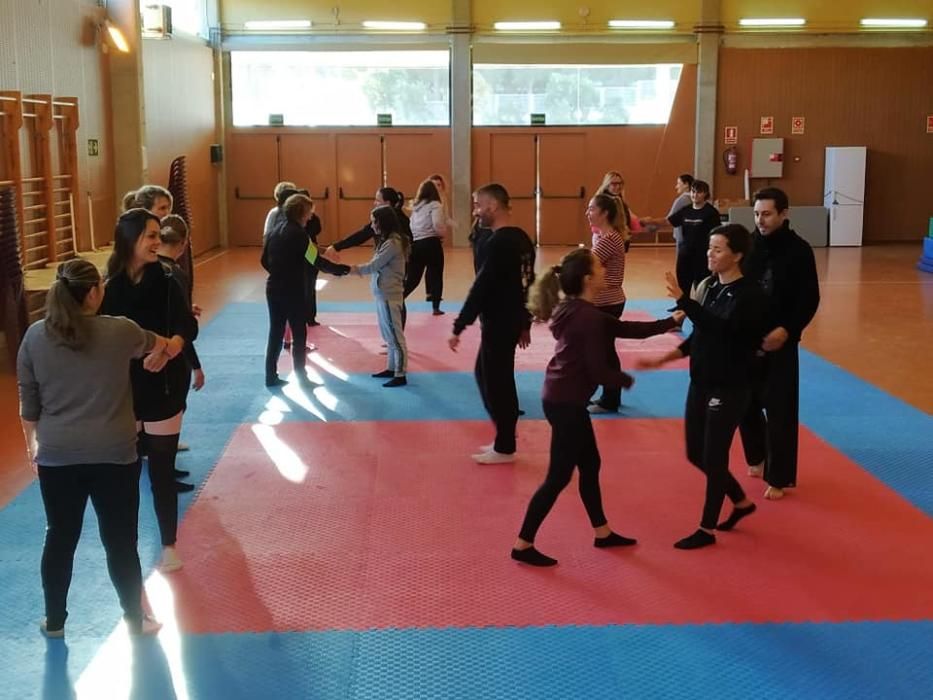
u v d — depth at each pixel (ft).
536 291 14.62
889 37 61.36
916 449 20.54
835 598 13.78
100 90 42.55
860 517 16.78
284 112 61.93
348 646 12.45
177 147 52.90
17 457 20.11
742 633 12.76
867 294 42.27
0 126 32.40
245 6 60.29
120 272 14.19
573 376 14.39
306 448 20.62
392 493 17.98
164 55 50.44
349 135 62.08
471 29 60.49
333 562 14.98
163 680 11.68
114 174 44.21
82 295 11.70
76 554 15.17
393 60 61.26
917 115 62.34
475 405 24.02
